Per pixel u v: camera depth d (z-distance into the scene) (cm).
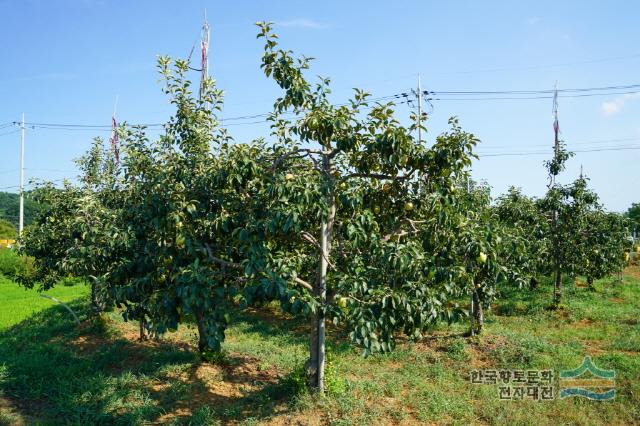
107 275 714
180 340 1070
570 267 1384
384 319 575
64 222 1073
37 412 735
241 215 643
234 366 885
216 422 652
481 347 1008
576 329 1185
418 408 704
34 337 1195
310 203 586
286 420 642
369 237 635
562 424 661
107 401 738
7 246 3712
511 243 760
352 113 634
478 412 711
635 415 693
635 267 2284
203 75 1435
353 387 751
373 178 711
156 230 662
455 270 621
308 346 1061
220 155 709
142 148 902
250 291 580
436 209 641
